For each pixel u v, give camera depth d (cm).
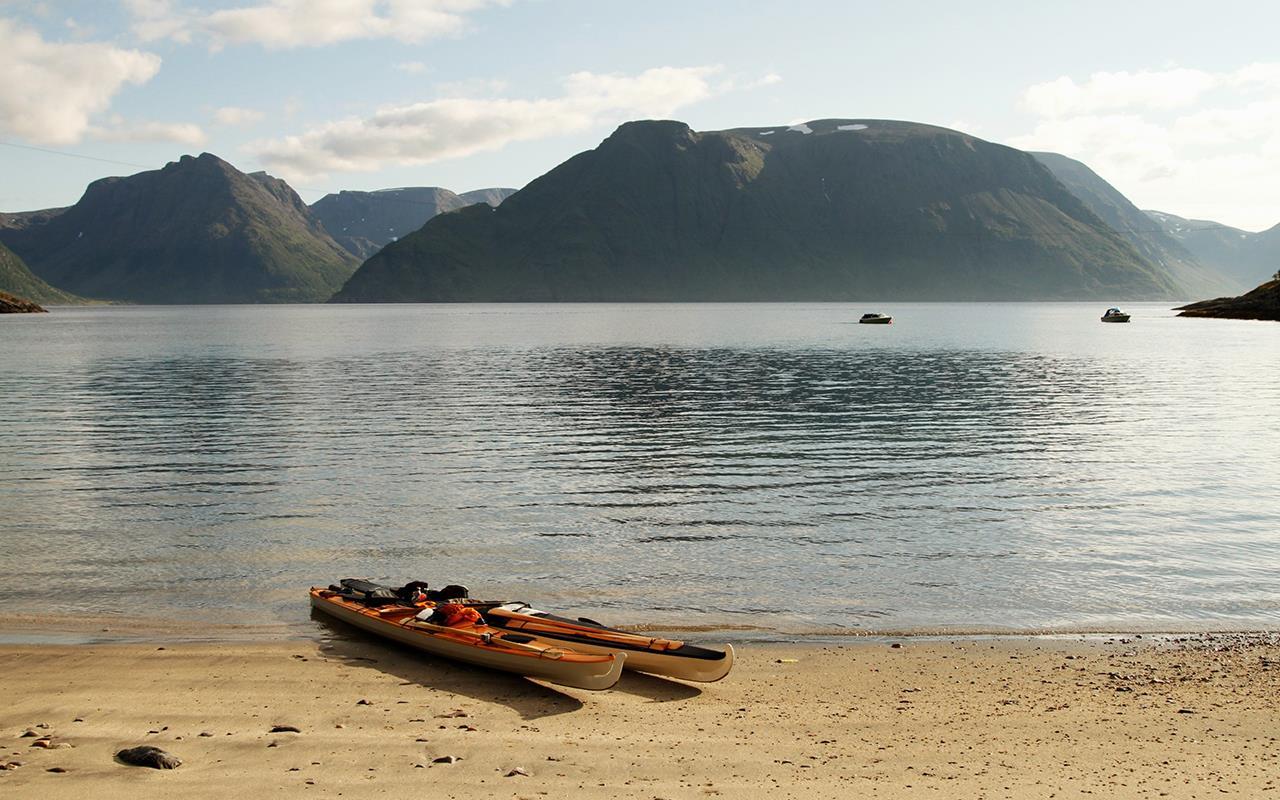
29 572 2359
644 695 1636
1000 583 2297
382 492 3400
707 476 3728
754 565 2461
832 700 1592
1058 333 17312
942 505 3192
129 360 10481
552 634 1806
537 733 1427
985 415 5625
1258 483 3534
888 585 2286
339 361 10419
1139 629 1983
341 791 1180
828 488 3488
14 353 11700
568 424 5231
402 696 1609
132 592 2212
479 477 3694
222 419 5412
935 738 1414
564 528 2873
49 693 1578
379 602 2020
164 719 1459
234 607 2116
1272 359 10438
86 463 3972
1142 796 1198
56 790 1173
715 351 12262
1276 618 2045
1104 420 5391
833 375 8512
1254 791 1214
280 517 3000
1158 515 3011
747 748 1368
